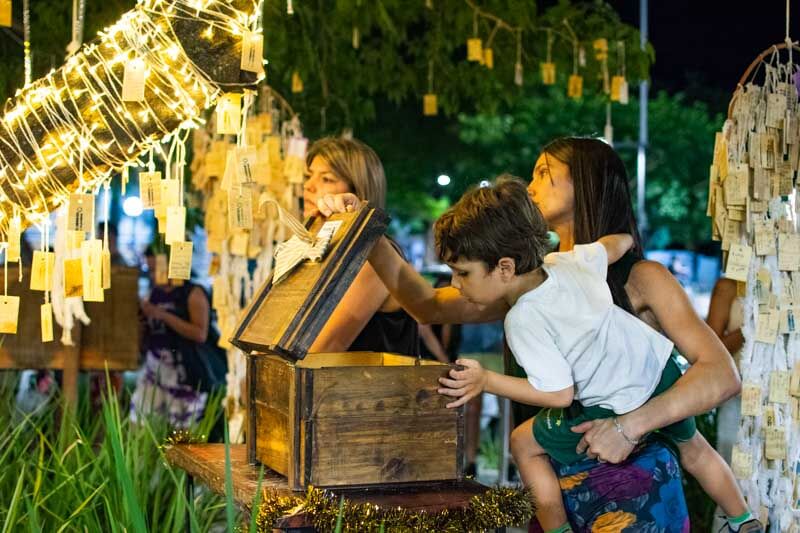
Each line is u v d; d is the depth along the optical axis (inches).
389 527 92.2
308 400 98.8
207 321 250.1
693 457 123.0
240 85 106.5
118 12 252.2
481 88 303.1
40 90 106.4
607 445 106.9
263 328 109.5
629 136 914.7
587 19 282.4
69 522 126.8
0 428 170.9
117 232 293.0
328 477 99.5
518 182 110.5
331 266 101.7
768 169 142.8
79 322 207.5
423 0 292.0
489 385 104.3
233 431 189.6
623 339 108.7
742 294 145.6
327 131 295.6
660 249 1000.2
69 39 249.8
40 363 205.8
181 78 105.0
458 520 95.3
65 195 109.7
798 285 143.9
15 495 127.8
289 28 269.3
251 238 193.0
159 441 171.8
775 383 142.9
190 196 214.1
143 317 249.3
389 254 128.9
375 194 150.5
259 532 93.1
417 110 695.1
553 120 807.7
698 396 108.0
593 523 111.3
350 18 274.2
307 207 151.3
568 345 107.0
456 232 107.9
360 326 134.2
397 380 101.7
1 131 106.7
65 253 120.8
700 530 189.9
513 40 287.7
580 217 120.0
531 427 116.1
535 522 122.8
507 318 108.9
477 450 280.8
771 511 144.5
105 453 149.8
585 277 109.3
